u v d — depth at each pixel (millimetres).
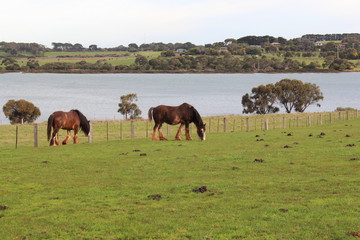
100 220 12828
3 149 29484
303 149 26797
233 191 16344
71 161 23547
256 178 18578
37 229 12078
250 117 68125
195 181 18219
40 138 42562
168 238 11203
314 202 14359
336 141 30766
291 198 14961
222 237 11172
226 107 160250
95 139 41219
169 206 14328
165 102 179000
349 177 18234
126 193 16234
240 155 24844
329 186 16703
